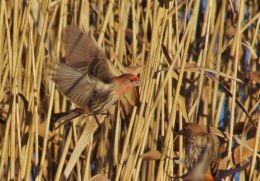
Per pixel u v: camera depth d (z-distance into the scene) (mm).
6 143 7996
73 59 6691
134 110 7953
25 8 8180
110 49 9062
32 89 7984
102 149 9148
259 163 9594
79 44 6703
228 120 10031
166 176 7945
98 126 8875
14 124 7938
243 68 10430
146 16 9117
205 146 7105
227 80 9883
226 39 10195
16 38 8016
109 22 9227
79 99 6793
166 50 8062
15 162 8539
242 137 8391
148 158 8055
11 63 7969
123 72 8297
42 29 8094
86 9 8711
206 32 8531
